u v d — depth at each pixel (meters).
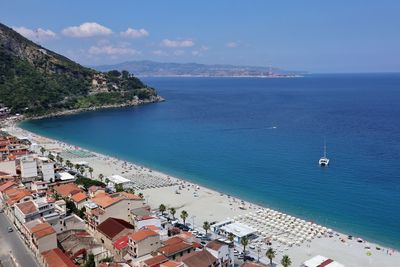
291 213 158.12
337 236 135.38
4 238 126.12
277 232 137.62
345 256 121.12
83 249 114.25
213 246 108.88
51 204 132.62
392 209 159.38
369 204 165.12
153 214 142.25
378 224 146.62
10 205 140.50
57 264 100.44
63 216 133.62
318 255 118.38
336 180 196.12
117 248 113.56
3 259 112.31
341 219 151.25
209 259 103.12
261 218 148.62
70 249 115.06
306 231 137.25
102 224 127.38
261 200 173.25
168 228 133.62
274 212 153.88
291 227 140.62
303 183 193.62
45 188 164.62
